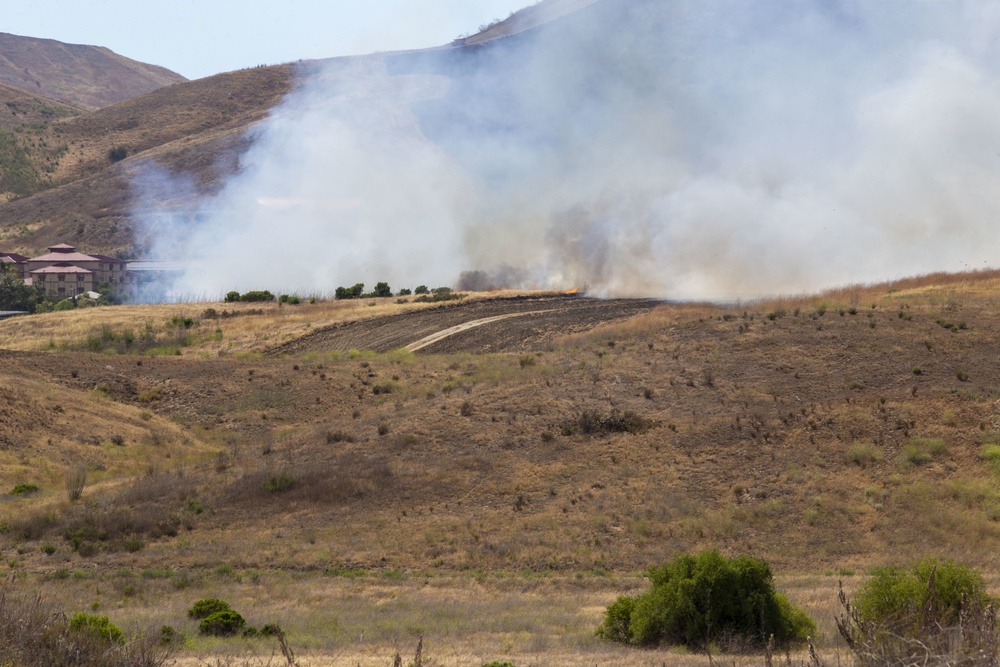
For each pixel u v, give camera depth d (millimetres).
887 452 64875
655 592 36531
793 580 50000
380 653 34219
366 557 57625
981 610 21391
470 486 66812
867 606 28906
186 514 64750
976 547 54906
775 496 61844
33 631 26375
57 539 61406
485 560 57000
